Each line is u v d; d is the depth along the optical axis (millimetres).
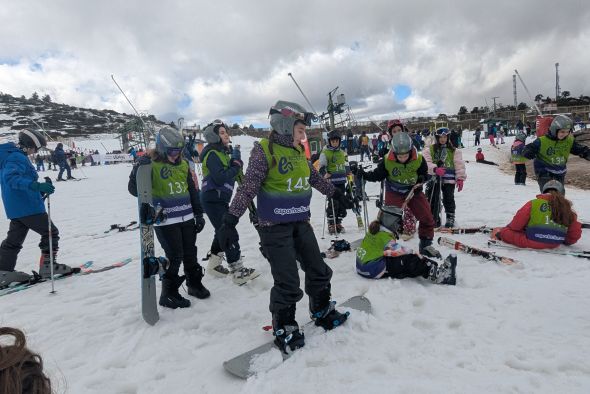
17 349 876
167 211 3516
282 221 2721
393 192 4941
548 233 4492
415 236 5645
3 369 830
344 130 26844
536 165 5691
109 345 3012
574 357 2377
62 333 3250
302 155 2799
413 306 3328
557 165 5516
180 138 3473
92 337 3158
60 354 2906
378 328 2932
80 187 15477
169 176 3498
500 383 2182
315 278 2902
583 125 31469
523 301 3234
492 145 26641
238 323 3281
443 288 3641
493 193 9516
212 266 4438
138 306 3736
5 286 4445
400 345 2666
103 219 8930
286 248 2729
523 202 7957
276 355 2588
